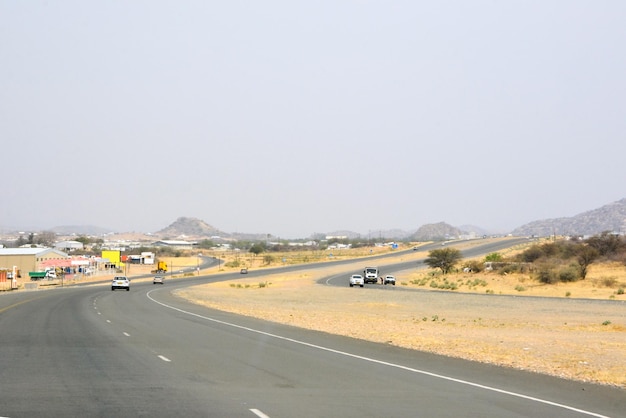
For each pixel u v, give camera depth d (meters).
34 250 129.75
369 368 17.09
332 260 174.25
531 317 43.72
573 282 84.50
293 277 116.25
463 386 14.34
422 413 11.07
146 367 16.53
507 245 187.00
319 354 20.19
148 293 73.94
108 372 15.53
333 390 13.41
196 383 13.96
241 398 12.16
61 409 10.85
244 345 22.61
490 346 23.42
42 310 42.47
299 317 39.56
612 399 13.17
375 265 147.00
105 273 151.88
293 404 11.66
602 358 20.31
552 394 13.59
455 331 30.64
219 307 50.25
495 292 77.12
